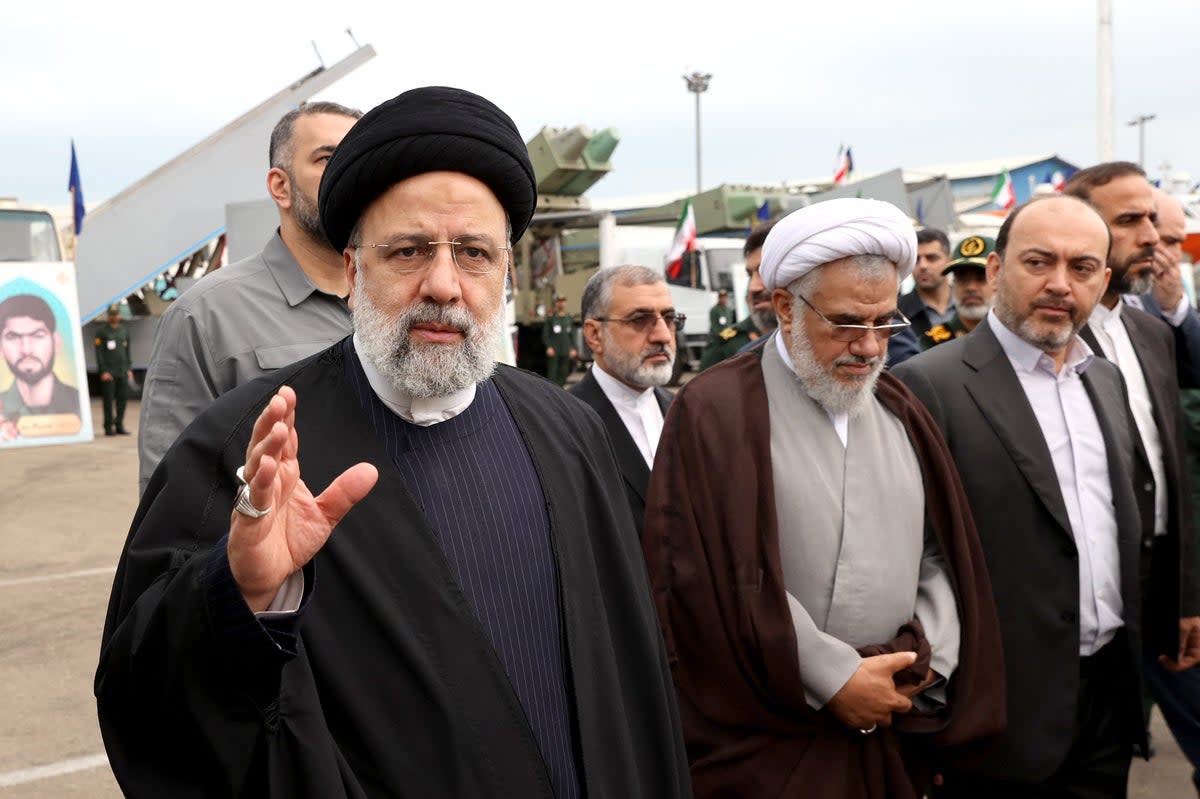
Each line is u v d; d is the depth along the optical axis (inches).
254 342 105.0
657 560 96.2
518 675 61.9
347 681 57.9
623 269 140.6
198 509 60.0
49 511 363.9
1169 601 116.0
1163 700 127.3
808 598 94.3
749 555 93.4
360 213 63.7
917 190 584.7
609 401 141.7
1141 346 124.6
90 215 595.2
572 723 63.6
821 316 93.7
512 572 63.6
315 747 54.6
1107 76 673.6
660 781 67.7
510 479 66.1
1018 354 109.2
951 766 98.7
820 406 98.0
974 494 104.7
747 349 110.3
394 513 61.5
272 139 110.5
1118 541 107.5
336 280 110.5
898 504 96.3
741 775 92.7
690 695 95.0
